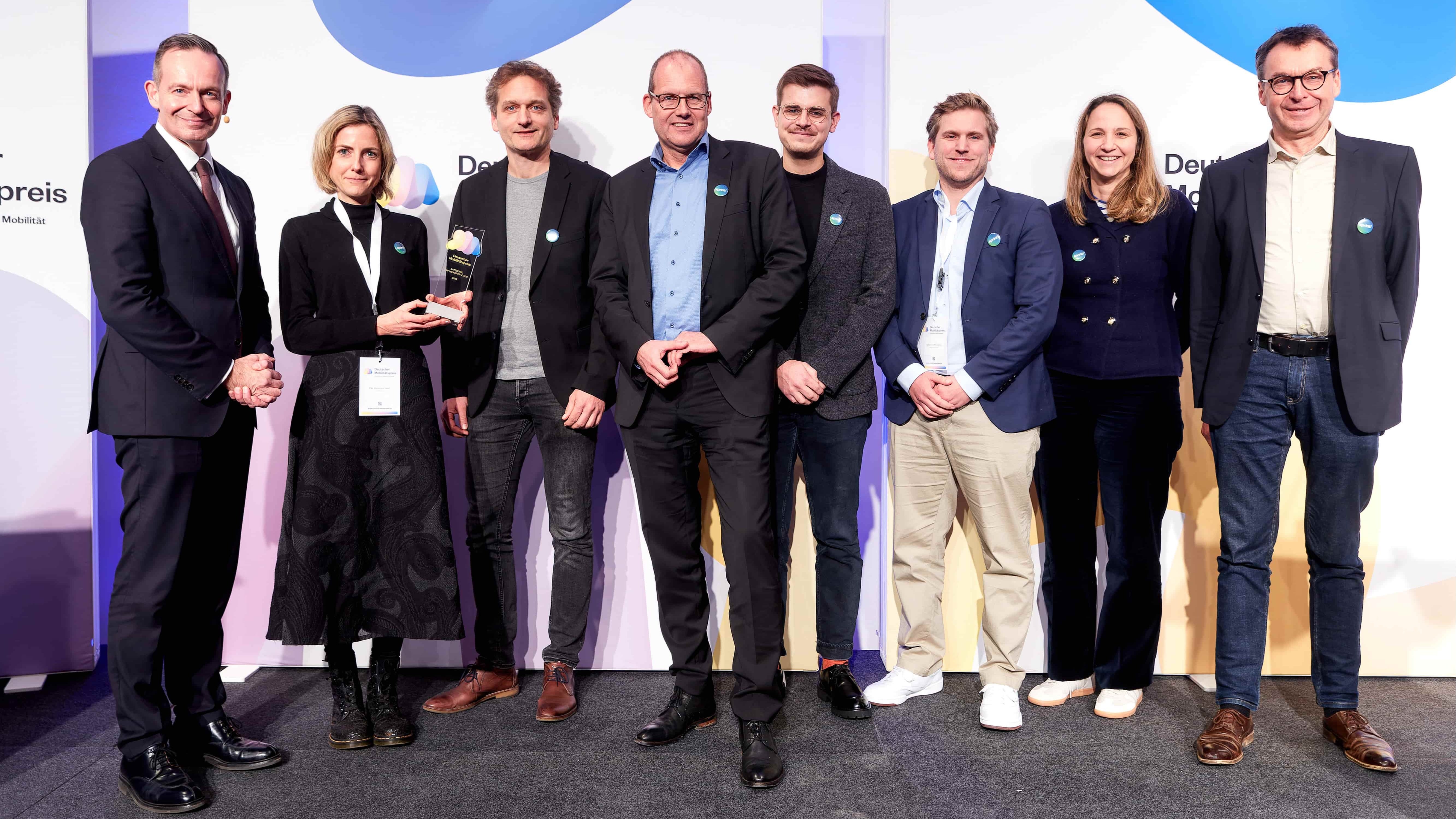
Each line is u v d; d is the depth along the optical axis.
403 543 2.40
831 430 2.61
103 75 3.24
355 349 2.39
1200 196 2.50
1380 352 2.32
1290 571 2.93
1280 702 2.74
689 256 2.37
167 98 2.12
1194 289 2.50
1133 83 2.86
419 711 2.67
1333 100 2.33
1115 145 2.51
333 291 2.43
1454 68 2.80
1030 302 2.52
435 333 2.49
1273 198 2.41
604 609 3.02
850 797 2.13
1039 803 2.10
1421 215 2.83
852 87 3.28
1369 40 2.81
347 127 2.41
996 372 2.52
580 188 2.64
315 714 2.64
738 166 2.38
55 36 2.89
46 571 2.94
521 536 3.00
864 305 2.58
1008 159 2.89
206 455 2.18
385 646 2.47
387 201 2.57
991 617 2.67
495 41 2.92
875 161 3.29
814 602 3.01
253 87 2.92
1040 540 2.97
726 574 2.59
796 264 2.32
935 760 2.34
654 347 2.27
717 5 2.89
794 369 2.52
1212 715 2.65
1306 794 2.15
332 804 2.09
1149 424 2.57
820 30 2.88
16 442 2.90
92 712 2.69
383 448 2.41
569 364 2.61
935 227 2.68
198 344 2.12
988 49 2.88
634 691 2.85
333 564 2.36
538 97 2.56
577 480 2.65
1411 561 2.90
